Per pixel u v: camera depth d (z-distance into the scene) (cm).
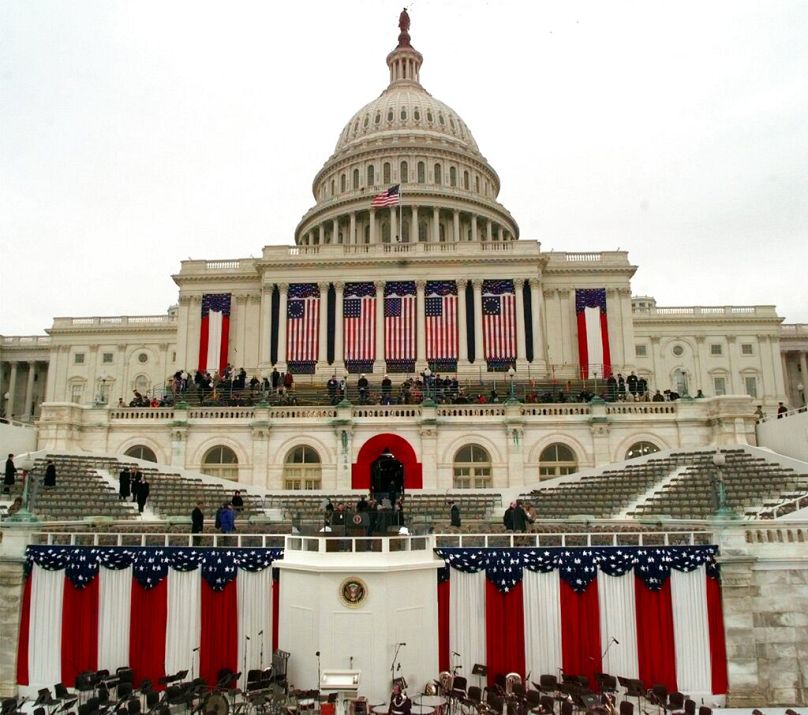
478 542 2498
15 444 4372
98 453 4338
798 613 2375
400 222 7800
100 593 2488
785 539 2420
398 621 2284
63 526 2792
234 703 2106
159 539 2544
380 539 2314
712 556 2422
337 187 9544
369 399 4988
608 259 6700
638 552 2441
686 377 9019
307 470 4434
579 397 4838
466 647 2423
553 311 6638
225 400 4841
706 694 2345
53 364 9300
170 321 9338
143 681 2297
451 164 9425
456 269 6369
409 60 11006
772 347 9062
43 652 2447
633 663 2381
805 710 2266
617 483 3956
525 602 2436
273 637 2456
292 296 6369
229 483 4206
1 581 2484
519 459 4366
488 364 6169
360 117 10075
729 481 3603
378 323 6266
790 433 4053
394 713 1948
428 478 4359
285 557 2414
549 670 2395
